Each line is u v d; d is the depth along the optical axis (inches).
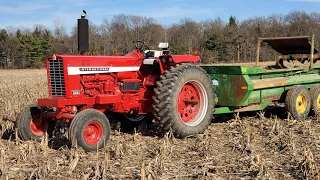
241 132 313.3
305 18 2721.5
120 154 247.9
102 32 2146.9
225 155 250.5
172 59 304.3
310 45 420.5
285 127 335.0
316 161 233.3
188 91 315.0
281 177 208.1
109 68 295.1
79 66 277.3
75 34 2512.3
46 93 634.8
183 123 299.9
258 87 342.3
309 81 402.3
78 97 276.8
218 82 349.1
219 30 2198.6
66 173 211.2
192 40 2197.3
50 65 281.0
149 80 313.1
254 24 2699.3
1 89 747.4
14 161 239.5
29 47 2287.2
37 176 205.9
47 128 299.6
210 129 332.8
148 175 203.8
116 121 329.4
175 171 217.0
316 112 391.2
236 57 2021.4
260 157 231.3
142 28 2192.4
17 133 286.5
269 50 1706.4
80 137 254.1
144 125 338.6
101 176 206.8
